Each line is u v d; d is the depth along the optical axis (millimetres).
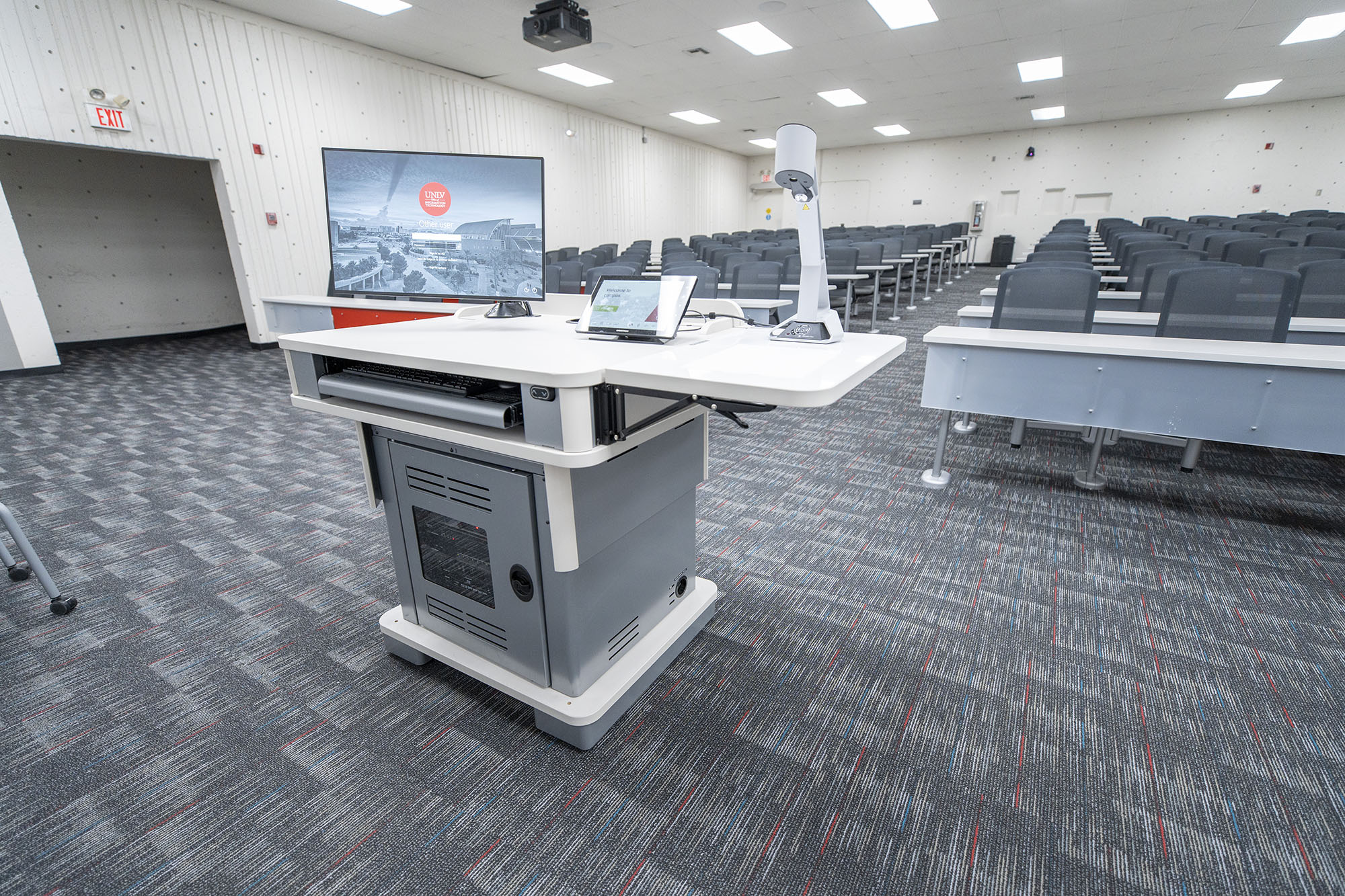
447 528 1339
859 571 1854
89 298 6098
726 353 1044
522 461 1092
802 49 6680
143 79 4930
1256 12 5699
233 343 6301
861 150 13734
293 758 1197
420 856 999
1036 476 2533
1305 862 967
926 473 2570
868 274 5602
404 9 5430
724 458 2787
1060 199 12141
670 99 8945
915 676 1416
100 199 6078
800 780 1138
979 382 2227
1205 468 2584
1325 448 1760
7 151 5508
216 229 6973
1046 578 1800
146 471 2725
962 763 1171
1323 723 1245
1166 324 2375
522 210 1424
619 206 10703
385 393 1147
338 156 1391
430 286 1475
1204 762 1162
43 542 2078
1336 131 9773
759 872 968
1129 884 940
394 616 1494
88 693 1380
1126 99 9344
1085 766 1157
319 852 1008
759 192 15195
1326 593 1688
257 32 5574
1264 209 10547
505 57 6875
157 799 1109
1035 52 6836
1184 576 1792
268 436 3197
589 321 1256
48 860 998
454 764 1180
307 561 1954
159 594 1771
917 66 7352
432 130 7242
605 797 1105
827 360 970
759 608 1682
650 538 1352
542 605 1175
